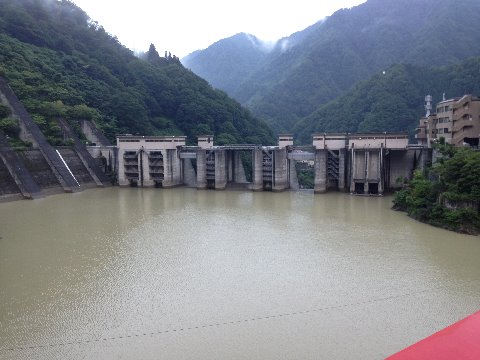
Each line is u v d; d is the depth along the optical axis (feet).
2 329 105.81
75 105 409.90
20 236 189.47
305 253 162.91
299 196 305.53
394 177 311.06
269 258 157.58
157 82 535.60
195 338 101.14
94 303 119.96
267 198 298.15
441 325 106.22
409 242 175.52
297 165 502.38
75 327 106.63
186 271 144.56
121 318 111.14
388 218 222.89
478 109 257.14
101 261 155.02
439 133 288.71
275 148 330.13
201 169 345.72
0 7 480.23
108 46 569.64
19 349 96.99
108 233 195.31
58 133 357.61
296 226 207.62
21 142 323.57
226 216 234.79
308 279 136.36
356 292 125.70
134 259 157.38
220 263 152.56
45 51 460.55
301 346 97.40
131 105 453.99
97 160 374.02
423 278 135.44
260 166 334.03
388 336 101.35
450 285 129.70
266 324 107.55
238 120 546.26
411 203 225.15
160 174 357.41
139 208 260.42
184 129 505.25
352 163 303.48
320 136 312.50
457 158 205.26
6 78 362.12
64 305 118.73
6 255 161.89
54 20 535.60
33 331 104.78
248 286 131.23
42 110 362.53
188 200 291.99
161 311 114.83
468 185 195.11
